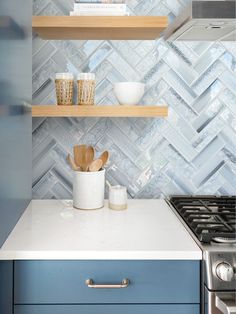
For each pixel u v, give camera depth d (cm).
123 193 170
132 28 168
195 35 174
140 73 192
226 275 116
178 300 123
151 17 164
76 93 192
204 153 194
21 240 128
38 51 190
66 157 193
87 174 167
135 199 193
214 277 116
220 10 140
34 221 151
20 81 151
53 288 121
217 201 181
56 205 178
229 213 156
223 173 194
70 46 190
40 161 192
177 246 125
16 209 147
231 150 193
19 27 147
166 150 194
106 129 194
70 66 191
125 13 167
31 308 121
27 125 170
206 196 189
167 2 192
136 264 121
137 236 134
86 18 164
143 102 193
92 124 193
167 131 194
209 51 192
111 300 122
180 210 167
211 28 158
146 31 173
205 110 193
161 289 122
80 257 119
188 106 193
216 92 193
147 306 122
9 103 130
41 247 122
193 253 120
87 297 121
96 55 191
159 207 176
